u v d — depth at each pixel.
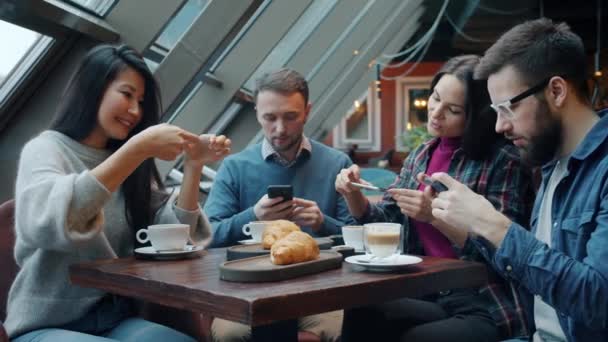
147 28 2.69
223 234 2.33
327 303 1.32
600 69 6.79
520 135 1.55
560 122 1.52
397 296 1.46
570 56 1.49
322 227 2.33
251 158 2.65
